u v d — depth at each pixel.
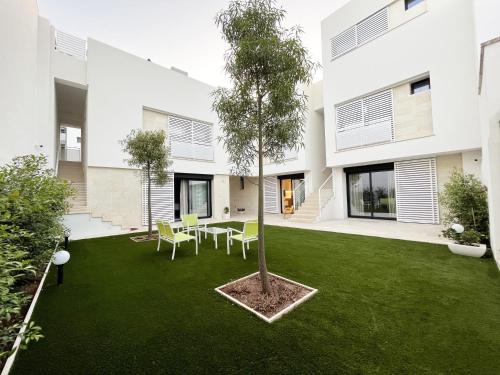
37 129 6.43
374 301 2.65
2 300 1.22
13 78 4.32
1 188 2.33
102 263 4.29
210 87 11.29
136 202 8.76
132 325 2.26
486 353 1.78
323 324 2.22
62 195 4.10
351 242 5.52
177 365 1.73
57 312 2.51
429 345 1.89
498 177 3.71
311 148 11.02
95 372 1.67
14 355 1.83
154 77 9.38
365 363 1.71
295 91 2.91
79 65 7.77
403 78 7.36
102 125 7.94
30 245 2.70
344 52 8.89
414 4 7.30
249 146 3.05
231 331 2.14
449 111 6.50
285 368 1.68
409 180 7.89
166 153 7.01
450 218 5.20
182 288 3.13
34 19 6.00
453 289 2.90
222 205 11.76
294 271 3.67
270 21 2.79
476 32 5.28
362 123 8.54
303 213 9.69
